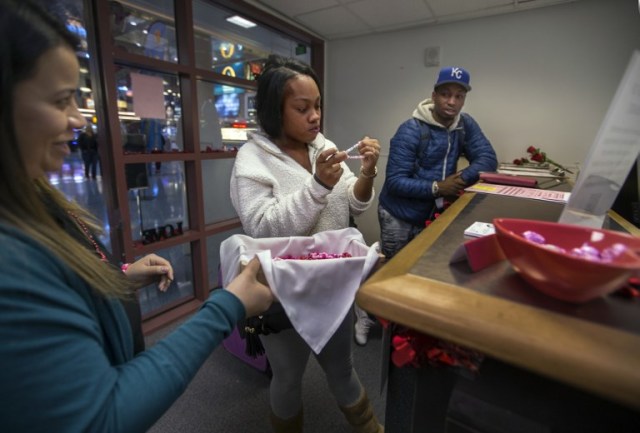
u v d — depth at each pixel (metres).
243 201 0.90
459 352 0.39
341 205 0.99
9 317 0.30
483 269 0.40
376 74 2.86
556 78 2.22
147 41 1.78
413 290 0.36
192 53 1.92
